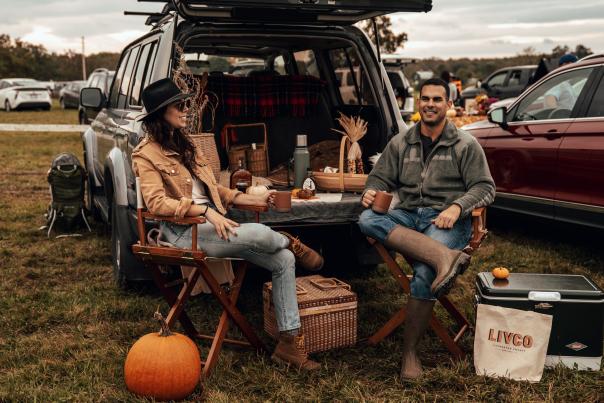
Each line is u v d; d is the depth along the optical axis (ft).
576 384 11.07
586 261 18.80
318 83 17.66
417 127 12.62
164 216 11.17
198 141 13.97
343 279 17.16
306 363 11.71
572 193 18.34
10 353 12.42
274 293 11.66
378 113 16.02
